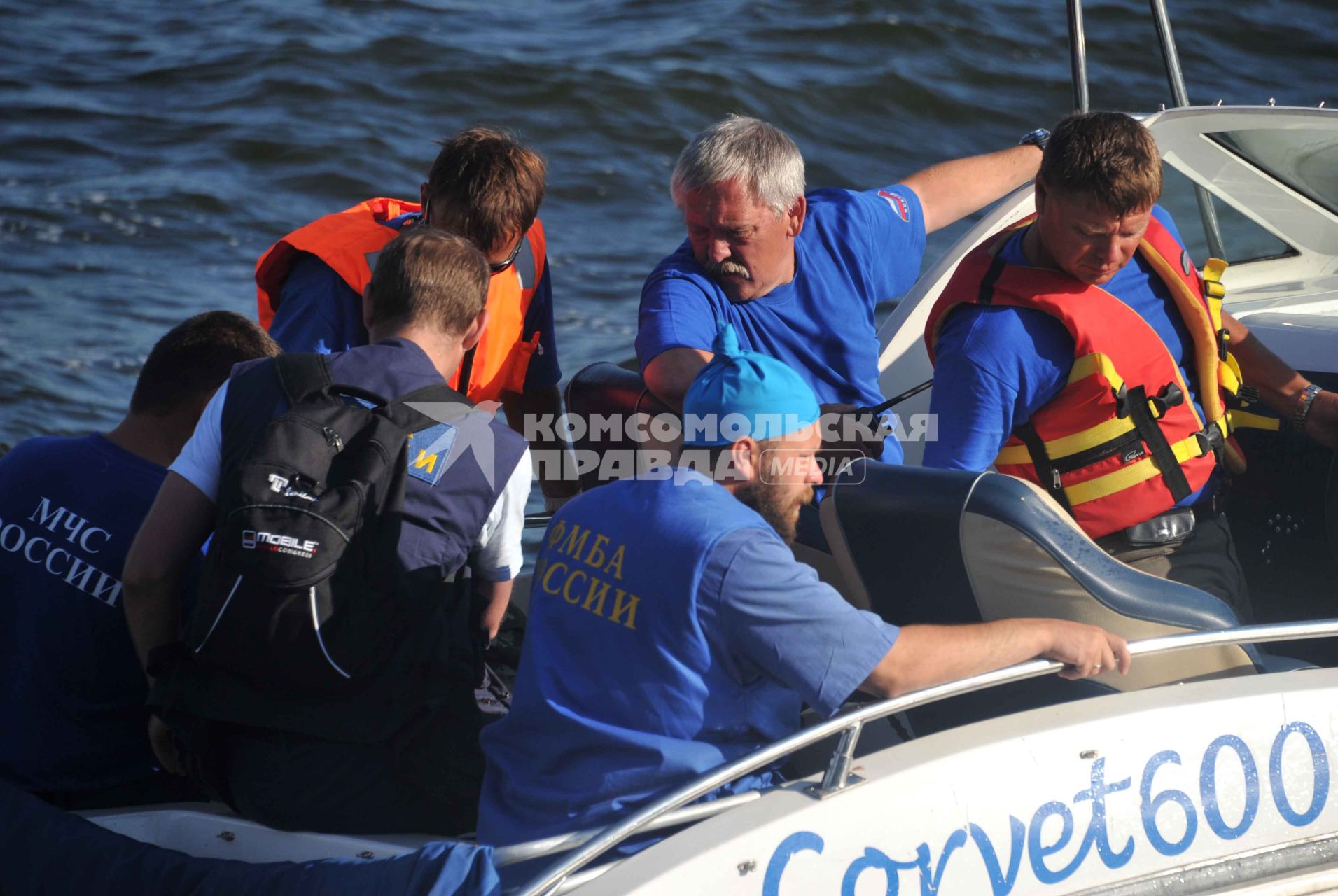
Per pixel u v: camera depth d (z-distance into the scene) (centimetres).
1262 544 1179
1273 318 1230
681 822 691
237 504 726
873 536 830
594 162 3459
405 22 4322
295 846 775
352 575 738
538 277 1192
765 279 1022
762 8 4247
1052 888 745
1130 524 948
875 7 4141
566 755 708
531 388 1251
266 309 1102
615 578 705
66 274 2912
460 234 1048
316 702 767
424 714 786
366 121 3697
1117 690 820
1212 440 962
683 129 3606
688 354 973
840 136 3559
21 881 772
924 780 715
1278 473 1157
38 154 3500
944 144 3531
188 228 3162
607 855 689
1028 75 3841
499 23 4306
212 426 795
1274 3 4316
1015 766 734
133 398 867
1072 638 736
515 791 724
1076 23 1325
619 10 4403
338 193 3366
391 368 808
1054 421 939
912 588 827
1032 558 783
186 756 796
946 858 718
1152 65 3909
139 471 845
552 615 729
